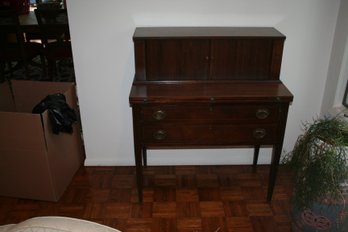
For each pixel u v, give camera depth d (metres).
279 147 1.79
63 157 2.04
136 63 1.75
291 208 1.76
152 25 1.92
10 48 3.48
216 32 1.78
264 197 2.04
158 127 1.70
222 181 2.19
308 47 1.99
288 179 2.19
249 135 1.74
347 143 1.41
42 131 1.74
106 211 1.92
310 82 2.09
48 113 1.79
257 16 1.91
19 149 1.81
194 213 1.90
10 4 3.83
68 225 0.73
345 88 1.91
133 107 1.63
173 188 2.12
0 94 2.18
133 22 1.91
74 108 2.13
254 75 1.82
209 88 1.72
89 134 2.24
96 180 2.20
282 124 1.71
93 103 2.14
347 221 1.50
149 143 1.75
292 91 2.12
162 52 1.74
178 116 1.67
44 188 1.93
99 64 2.02
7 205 1.95
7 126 1.75
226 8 1.89
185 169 2.31
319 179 1.42
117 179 2.21
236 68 1.80
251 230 1.79
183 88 1.73
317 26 1.93
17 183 1.94
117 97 2.12
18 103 2.21
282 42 1.73
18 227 0.74
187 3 1.87
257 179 2.21
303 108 2.17
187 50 1.74
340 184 1.41
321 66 2.04
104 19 1.90
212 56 1.76
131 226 1.81
